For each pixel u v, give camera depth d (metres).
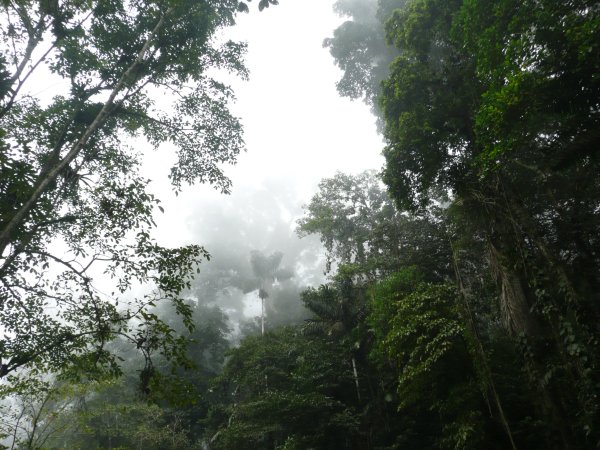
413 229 21.59
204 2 11.50
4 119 8.84
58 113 9.73
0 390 9.81
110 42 10.73
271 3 6.09
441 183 15.01
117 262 7.12
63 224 8.50
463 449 10.21
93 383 13.37
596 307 8.44
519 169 13.02
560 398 9.28
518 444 10.47
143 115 11.12
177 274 7.13
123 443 25.48
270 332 28.34
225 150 12.30
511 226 11.31
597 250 12.39
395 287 14.88
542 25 7.82
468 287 14.71
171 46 11.51
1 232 6.41
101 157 10.13
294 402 17.20
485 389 10.38
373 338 18.31
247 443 21.44
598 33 6.86
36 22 7.84
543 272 9.70
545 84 7.82
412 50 16.31
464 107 14.08
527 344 9.95
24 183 6.35
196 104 11.76
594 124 7.76
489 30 8.88
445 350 10.99
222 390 30.42
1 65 7.09
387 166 15.52
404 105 15.87
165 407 31.47
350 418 16.50
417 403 15.09
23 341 7.71
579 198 12.68
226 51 12.27
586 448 8.53
